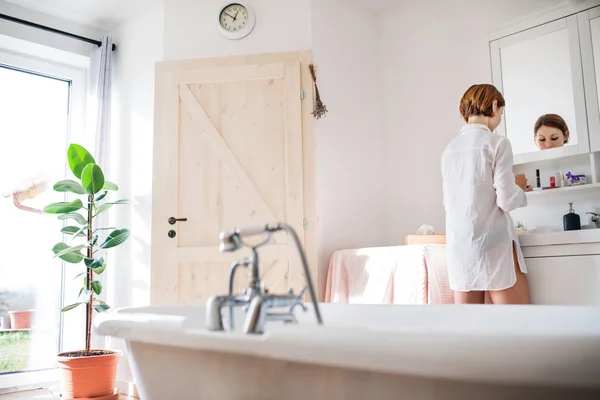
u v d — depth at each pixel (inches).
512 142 131.3
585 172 120.3
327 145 138.0
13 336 138.7
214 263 127.3
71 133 154.9
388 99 156.1
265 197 127.4
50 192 149.9
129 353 59.2
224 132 131.6
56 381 141.3
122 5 149.0
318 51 138.3
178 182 131.8
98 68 152.7
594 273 91.7
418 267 99.9
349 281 119.1
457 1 144.2
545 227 124.7
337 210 137.9
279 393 43.8
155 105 135.3
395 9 157.0
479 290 88.4
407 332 34.9
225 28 140.1
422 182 146.1
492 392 33.3
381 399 37.7
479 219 89.0
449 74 143.8
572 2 123.5
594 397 30.3
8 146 143.9
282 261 124.1
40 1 144.6
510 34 133.6
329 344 37.3
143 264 141.2
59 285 147.3
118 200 142.7
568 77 123.4
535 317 56.3
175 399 53.0
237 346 42.7
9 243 141.0
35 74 150.7
